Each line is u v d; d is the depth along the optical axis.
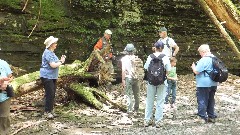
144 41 12.73
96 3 12.23
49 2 11.68
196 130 6.37
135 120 7.14
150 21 12.98
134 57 7.46
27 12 11.12
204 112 6.79
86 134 6.11
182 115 7.57
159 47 6.38
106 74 9.66
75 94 8.53
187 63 13.21
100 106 8.02
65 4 11.96
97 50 9.09
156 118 6.59
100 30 12.20
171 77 8.04
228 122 7.04
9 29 10.74
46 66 6.95
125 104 8.45
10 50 10.55
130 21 12.70
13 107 7.86
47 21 11.44
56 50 11.38
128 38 12.49
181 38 13.38
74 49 11.67
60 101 8.61
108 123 6.88
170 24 13.28
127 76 7.43
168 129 6.44
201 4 4.70
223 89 10.78
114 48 12.09
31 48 10.91
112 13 12.50
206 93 6.72
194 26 13.59
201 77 6.66
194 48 13.41
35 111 7.68
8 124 5.13
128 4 12.71
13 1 10.88
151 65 6.29
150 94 6.51
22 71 9.88
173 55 8.52
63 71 8.40
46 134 6.09
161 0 13.09
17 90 7.60
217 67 6.51
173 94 8.24
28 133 6.12
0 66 4.96
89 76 9.17
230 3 4.47
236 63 13.95
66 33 11.68
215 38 13.86
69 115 7.44
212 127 6.62
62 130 6.36
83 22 12.05
